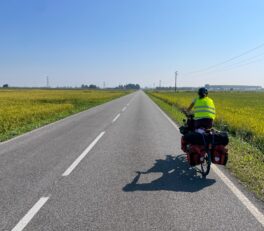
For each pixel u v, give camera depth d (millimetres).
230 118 16672
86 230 3986
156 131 13617
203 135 6555
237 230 4008
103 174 6652
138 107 31359
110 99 54000
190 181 6184
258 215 4496
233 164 7582
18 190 5578
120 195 5312
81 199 5113
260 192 5500
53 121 18000
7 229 4039
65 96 60469
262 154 9023
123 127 15023
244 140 12172
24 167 7254
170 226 4105
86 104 36469
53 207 4766
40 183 5992
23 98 50312
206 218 4375
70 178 6340
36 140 11242
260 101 47062
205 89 7336
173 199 5133
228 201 5055
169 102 40750
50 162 7766
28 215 4473
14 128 14773
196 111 7219
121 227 4070
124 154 8766
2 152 9062
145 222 4227
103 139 11422
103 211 4602
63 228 4051
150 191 5539
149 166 7391
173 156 8523
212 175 6641
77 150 9344
